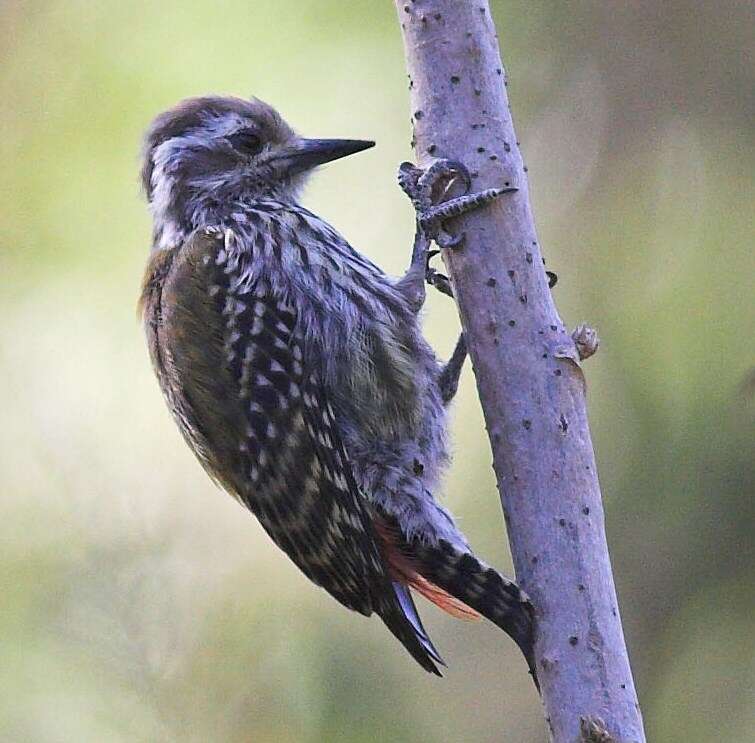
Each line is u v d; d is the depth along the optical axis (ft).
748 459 39.52
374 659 38.47
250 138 33.19
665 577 39.55
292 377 29.50
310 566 29.78
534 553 23.56
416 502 28.55
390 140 42.55
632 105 44.75
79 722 35.37
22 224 41.37
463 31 25.35
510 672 40.11
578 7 44.50
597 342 24.61
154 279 32.50
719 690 39.01
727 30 44.27
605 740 22.49
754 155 43.42
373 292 30.14
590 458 23.91
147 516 37.65
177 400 30.83
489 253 24.67
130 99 41.42
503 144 25.11
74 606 35.70
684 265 42.55
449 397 30.35
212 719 35.58
